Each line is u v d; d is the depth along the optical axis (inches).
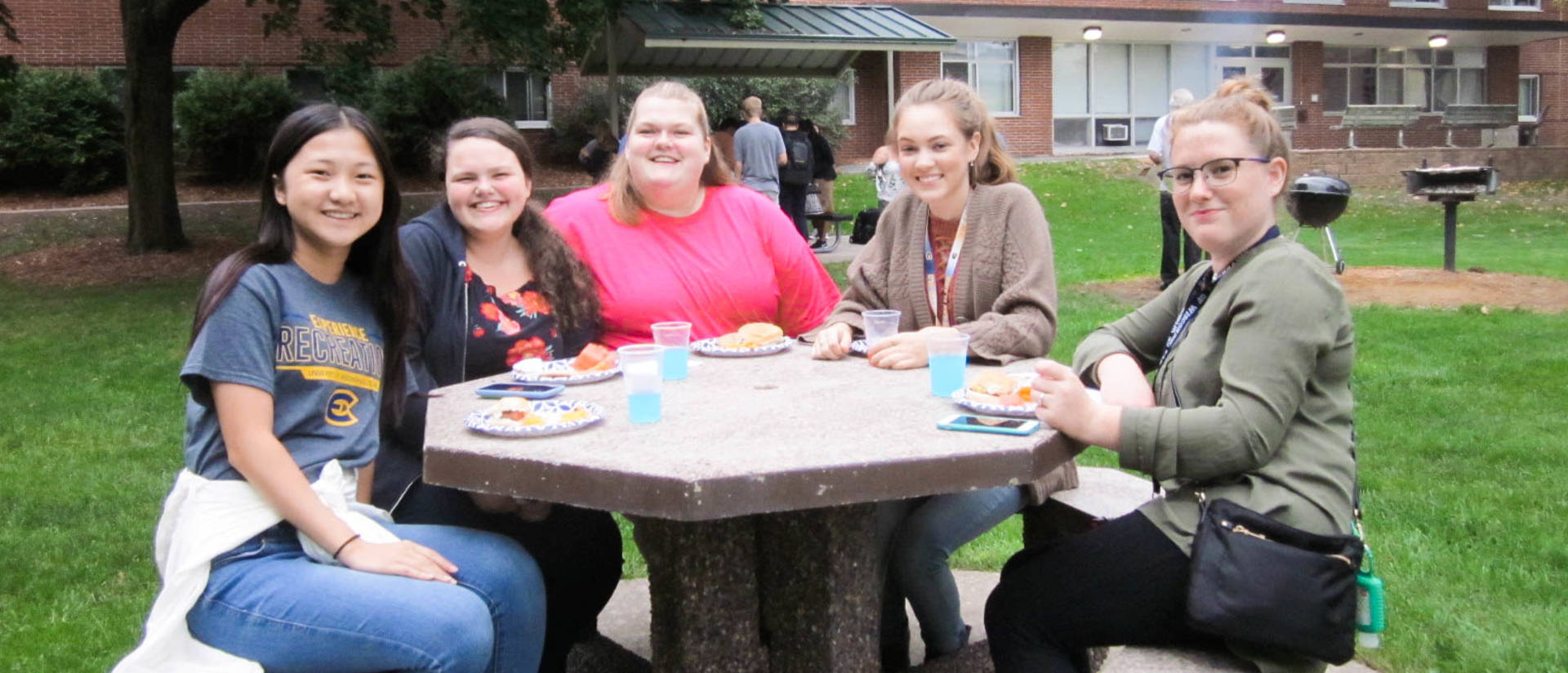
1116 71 1061.1
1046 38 1007.6
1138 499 123.3
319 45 529.3
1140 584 91.0
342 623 88.8
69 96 711.7
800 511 98.7
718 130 638.5
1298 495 89.8
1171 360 100.0
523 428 91.8
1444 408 245.9
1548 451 212.7
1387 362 290.8
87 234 589.3
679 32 549.0
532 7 455.8
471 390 112.8
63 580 165.0
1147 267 486.6
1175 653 90.7
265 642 90.4
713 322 140.3
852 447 85.4
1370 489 194.5
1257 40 1076.5
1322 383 93.5
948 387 104.0
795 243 146.3
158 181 540.4
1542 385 264.1
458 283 126.8
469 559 98.4
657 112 133.4
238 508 94.6
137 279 485.7
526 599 99.7
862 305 139.7
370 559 93.4
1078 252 546.3
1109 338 113.1
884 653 127.0
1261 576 83.8
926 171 126.5
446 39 527.8
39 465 224.4
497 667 98.3
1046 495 122.2
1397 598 149.3
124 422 257.4
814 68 677.9
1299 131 1101.1
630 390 95.2
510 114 773.9
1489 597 149.8
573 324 132.5
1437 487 194.2
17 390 287.7
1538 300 383.9
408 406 118.1
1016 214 126.7
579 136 848.3
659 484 77.9
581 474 81.7
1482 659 132.4
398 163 762.2
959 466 83.5
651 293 136.9
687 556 97.2
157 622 90.7
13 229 603.8
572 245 138.6
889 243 138.3
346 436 101.3
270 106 736.3
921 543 119.0
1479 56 1177.4
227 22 798.5
